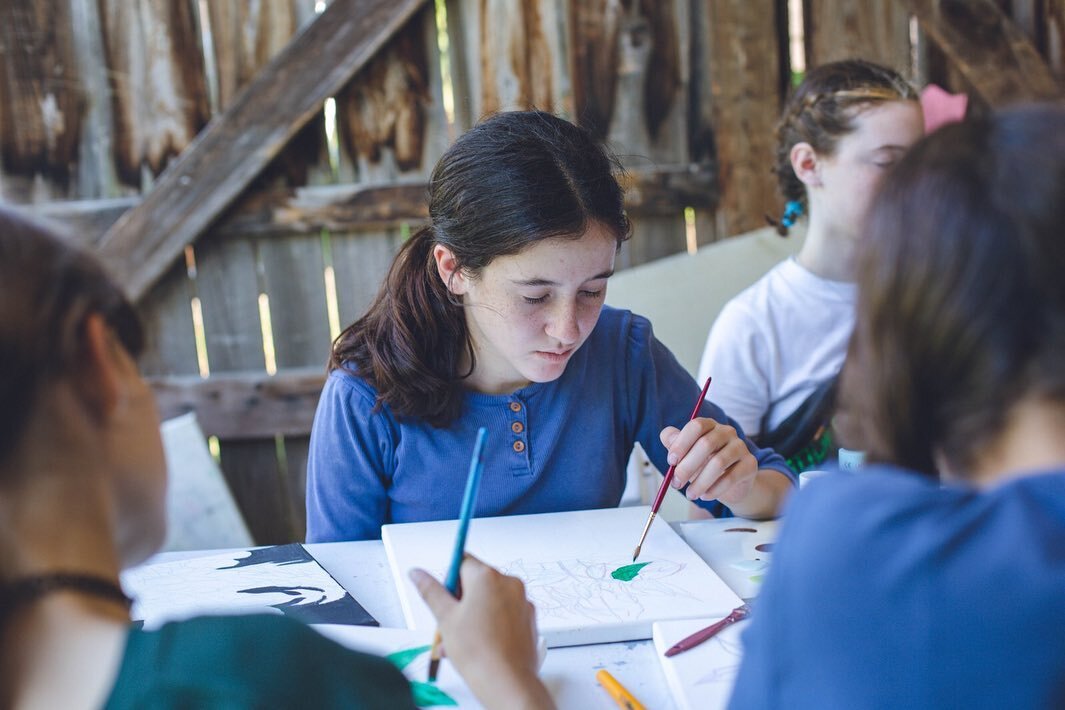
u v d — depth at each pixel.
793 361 1.86
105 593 0.59
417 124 2.73
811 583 0.58
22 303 0.56
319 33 2.63
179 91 2.67
